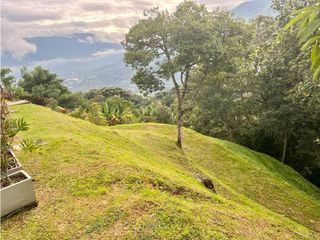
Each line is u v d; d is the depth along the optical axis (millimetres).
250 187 17844
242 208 8914
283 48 14680
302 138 26047
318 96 12586
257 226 7410
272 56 15703
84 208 6559
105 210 6375
